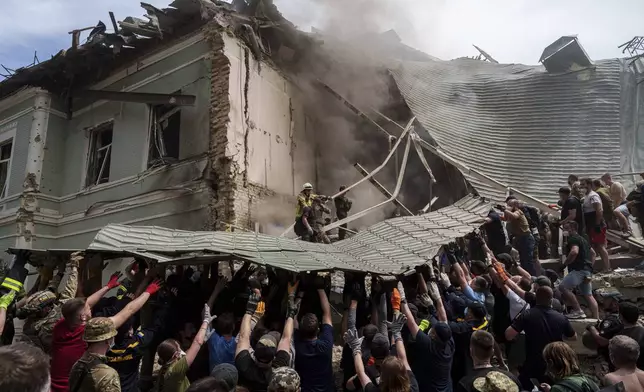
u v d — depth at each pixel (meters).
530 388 4.37
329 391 3.92
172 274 5.47
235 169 9.73
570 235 6.57
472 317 4.72
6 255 11.93
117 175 11.37
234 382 3.14
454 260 5.57
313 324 3.97
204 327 3.79
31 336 4.07
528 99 13.93
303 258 4.69
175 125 10.95
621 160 11.86
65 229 12.19
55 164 12.70
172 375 3.42
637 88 13.21
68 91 12.38
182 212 9.94
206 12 10.02
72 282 4.42
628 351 3.47
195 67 10.52
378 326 5.01
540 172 11.97
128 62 11.82
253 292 4.03
